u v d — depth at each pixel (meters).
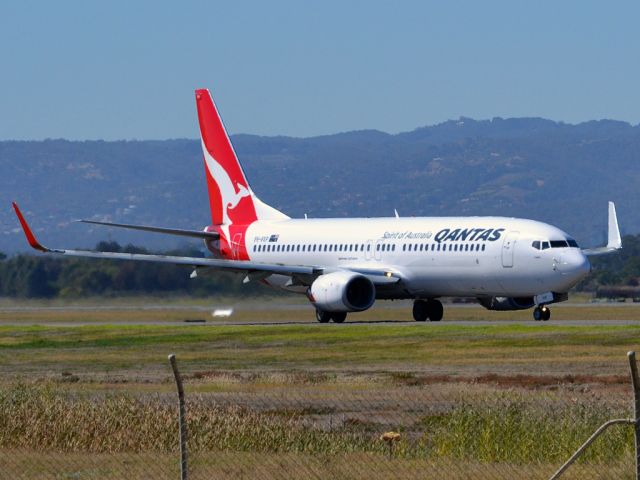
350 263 170.00
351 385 90.88
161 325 165.50
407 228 165.25
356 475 57.12
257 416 71.56
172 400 82.12
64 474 58.53
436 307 170.62
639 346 117.69
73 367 112.81
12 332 156.62
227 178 190.88
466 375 97.75
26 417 69.88
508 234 153.50
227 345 132.38
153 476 57.84
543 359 108.81
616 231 182.75
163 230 182.25
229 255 188.25
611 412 69.31
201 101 192.75
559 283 150.12
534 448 62.53
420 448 63.97
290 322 170.88
